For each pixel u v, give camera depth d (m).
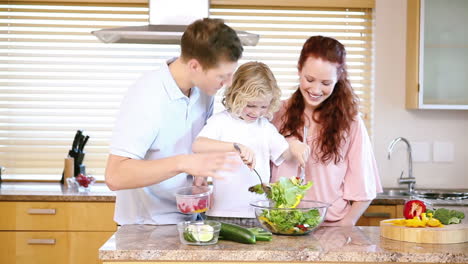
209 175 1.86
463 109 3.85
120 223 2.31
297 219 1.95
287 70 4.09
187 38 1.94
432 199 3.46
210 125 2.24
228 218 2.24
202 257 1.75
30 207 3.45
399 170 4.08
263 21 4.07
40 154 4.09
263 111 2.22
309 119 2.41
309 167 2.40
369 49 4.11
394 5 4.04
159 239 1.90
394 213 3.43
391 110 4.07
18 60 4.07
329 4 4.04
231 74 1.97
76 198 3.43
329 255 1.76
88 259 3.46
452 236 1.90
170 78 2.07
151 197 2.23
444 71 3.82
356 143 2.39
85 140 3.96
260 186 2.04
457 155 4.11
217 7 4.06
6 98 4.08
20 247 3.45
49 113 4.09
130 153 1.96
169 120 2.11
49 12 4.06
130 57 4.07
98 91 4.09
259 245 1.83
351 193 2.39
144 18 4.07
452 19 3.81
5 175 4.07
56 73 4.10
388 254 1.76
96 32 3.35
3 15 4.07
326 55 2.20
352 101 2.37
